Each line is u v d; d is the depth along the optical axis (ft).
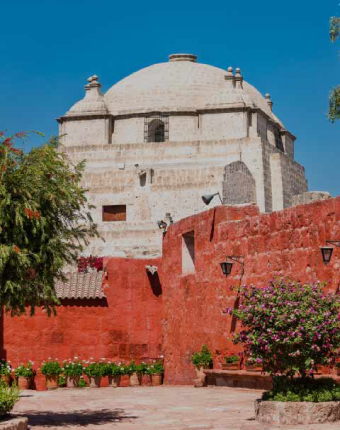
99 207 164.14
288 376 50.21
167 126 176.55
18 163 51.90
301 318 47.09
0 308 54.24
